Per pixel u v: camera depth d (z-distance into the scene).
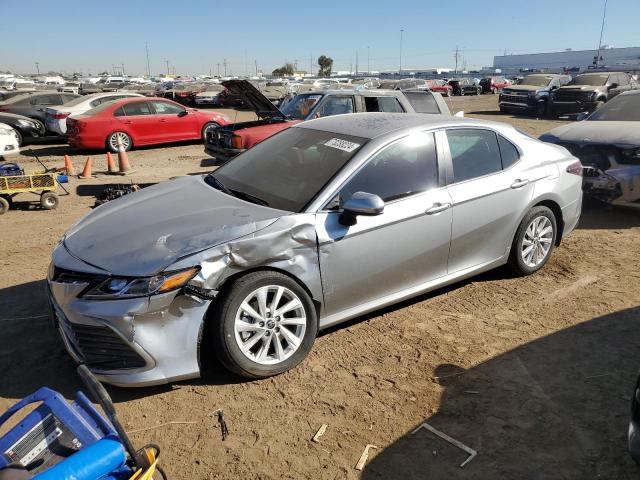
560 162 5.04
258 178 4.07
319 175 3.79
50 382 3.37
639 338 3.88
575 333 3.96
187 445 2.83
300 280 3.43
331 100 9.35
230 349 3.20
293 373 3.47
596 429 2.93
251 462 2.71
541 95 22.38
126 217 3.65
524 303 4.46
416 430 2.94
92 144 13.65
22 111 17.23
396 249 3.85
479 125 4.55
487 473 2.63
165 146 15.23
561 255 5.62
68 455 2.01
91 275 3.05
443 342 3.85
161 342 3.02
